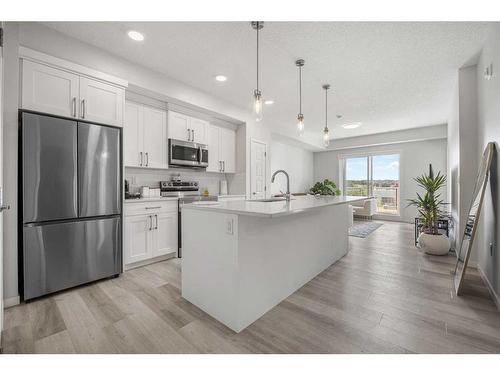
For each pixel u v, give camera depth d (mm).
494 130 2205
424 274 2682
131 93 3070
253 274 1757
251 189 4609
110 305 1992
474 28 2225
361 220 6973
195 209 1972
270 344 1500
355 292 2232
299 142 6844
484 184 2197
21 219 2033
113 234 2582
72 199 2270
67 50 2324
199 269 1942
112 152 2570
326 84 3443
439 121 5402
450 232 4000
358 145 7012
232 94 3807
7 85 1948
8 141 1943
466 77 2957
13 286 1975
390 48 2545
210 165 4098
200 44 2486
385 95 3855
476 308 1931
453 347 1462
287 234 2158
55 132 2172
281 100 4070
